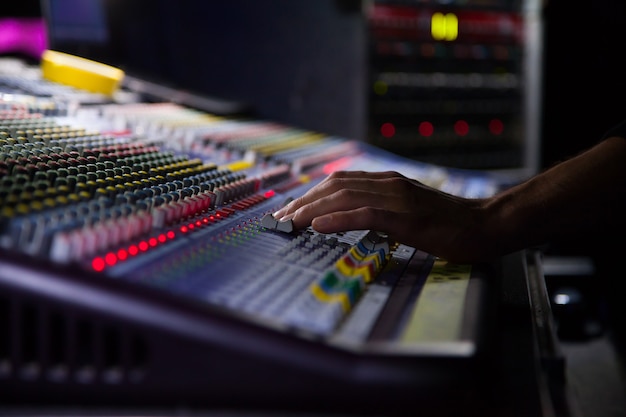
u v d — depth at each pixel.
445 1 2.67
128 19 2.16
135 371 0.58
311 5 2.42
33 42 1.88
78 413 0.57
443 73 2.72
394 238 0.90
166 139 1.38
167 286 0.63
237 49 2.39
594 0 2.59
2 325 0.58
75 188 0.83
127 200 0.83
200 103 1.96
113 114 1.45
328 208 0.92
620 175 1.00
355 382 0.56
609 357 1.52
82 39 1.95
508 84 2.87
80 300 0.56
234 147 1.47
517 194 0.99
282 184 1.33
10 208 0.67
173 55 2.29
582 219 0.97
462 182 1.75
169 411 0.57
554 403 0.67
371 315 0.67
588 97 2.66
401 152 2.67
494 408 0.61
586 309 1.70
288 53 2.43
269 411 0.57
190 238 0.82
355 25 2.45
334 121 2.48
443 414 0.56
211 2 2.33
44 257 0.59
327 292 0.70
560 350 0.77
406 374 0.56
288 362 0.56
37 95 1.49
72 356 0.57
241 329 0.57
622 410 1.21
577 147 2.69
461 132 2.79
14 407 0.58
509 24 2.81
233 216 0.98
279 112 2.45
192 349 0.57
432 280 0.84
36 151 0.97
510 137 2.88
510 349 0.76
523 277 1.07
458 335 0.62
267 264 0.78
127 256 0.69
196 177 1.09
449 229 0.90
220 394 0.57
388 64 2.60
